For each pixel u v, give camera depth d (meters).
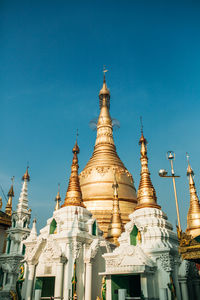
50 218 36.97
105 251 34.38
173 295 25.28
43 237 33.59
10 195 59.66
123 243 32.66
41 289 31.80
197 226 43.31
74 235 31.31
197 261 24.06
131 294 29.92
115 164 58.56
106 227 47.78
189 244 22.03
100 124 66.62
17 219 48.84
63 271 30.14
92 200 52.50
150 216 33.19
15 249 45.91
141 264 26.80
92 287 30.95
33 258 32.12
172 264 28.33
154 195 35.78
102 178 55.22
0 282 43.75
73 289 28.08
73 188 38.28
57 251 30.55
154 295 26.72
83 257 31.73
